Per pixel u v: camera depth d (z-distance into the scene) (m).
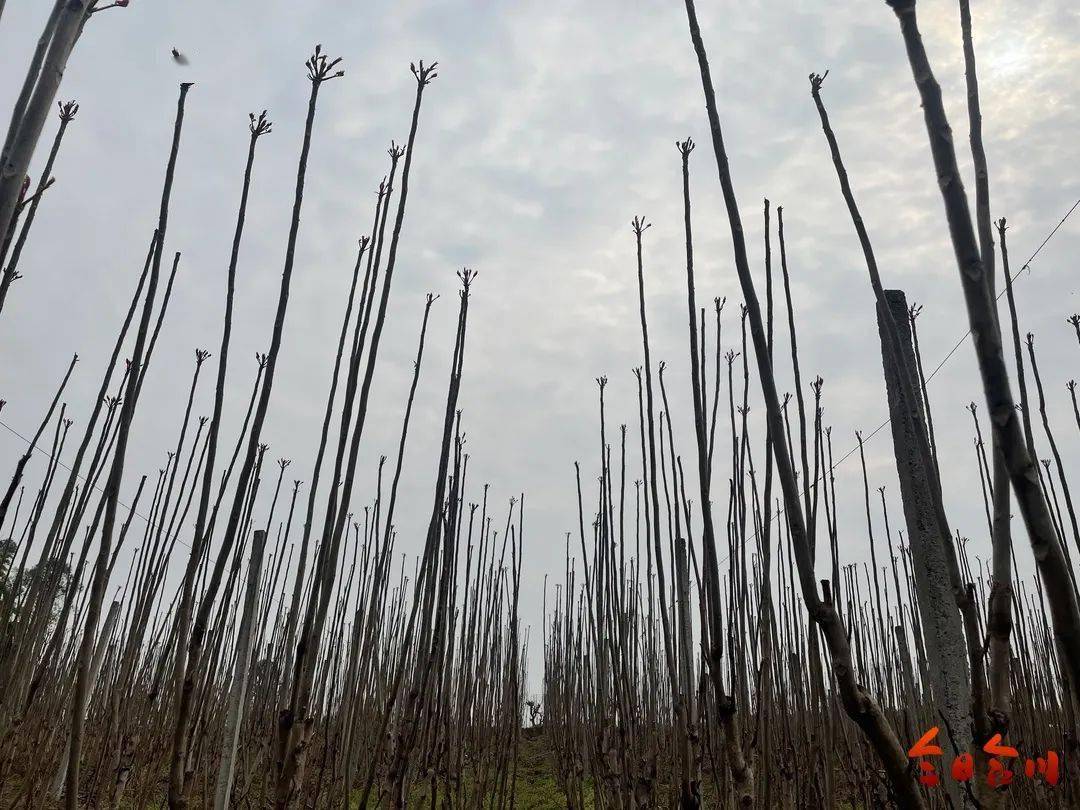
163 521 4.81
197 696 4.95
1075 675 1.08
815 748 4.36
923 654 5.28
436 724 4.47
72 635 7.09
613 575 5.34
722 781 4.42
